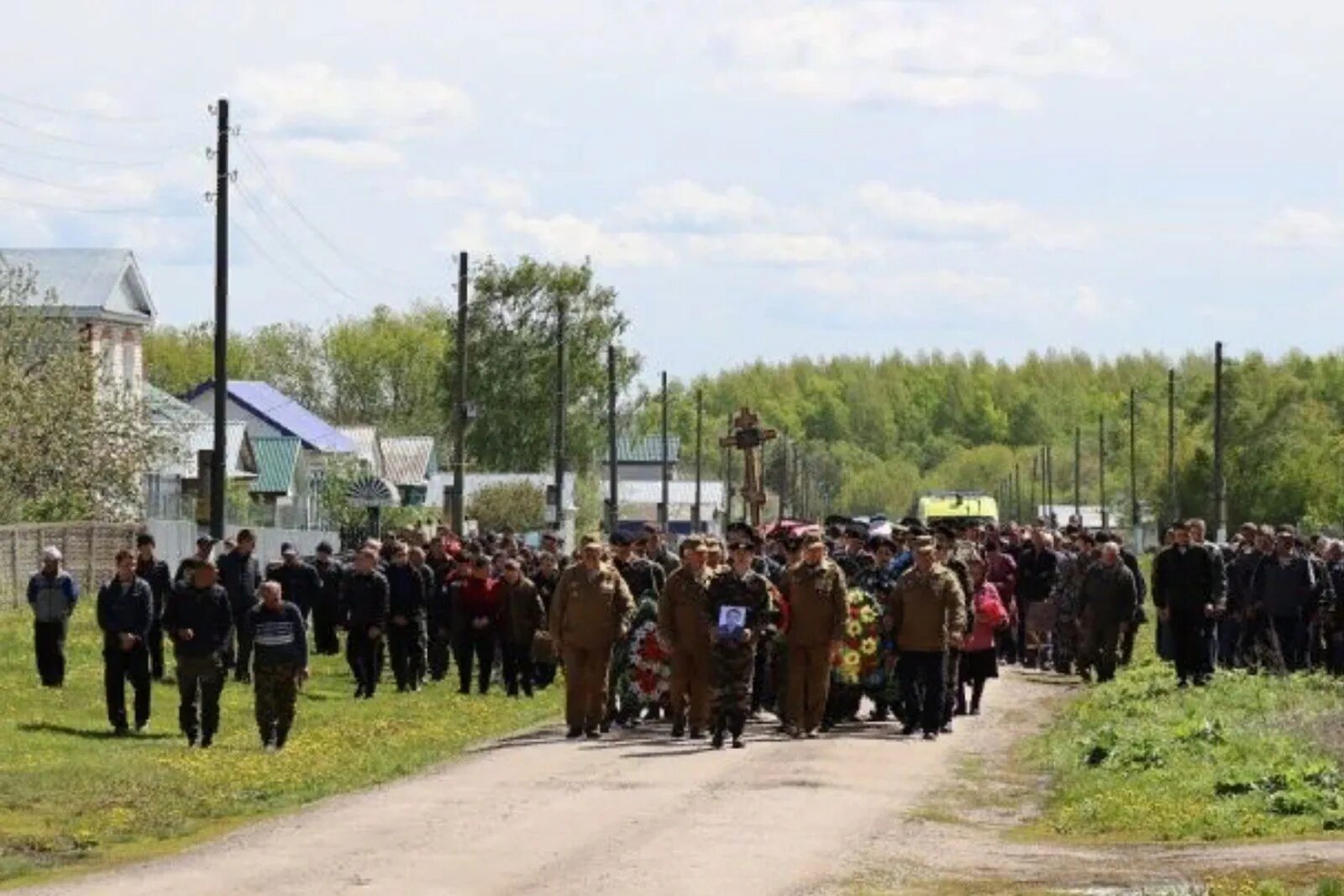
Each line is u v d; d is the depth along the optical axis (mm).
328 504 155000
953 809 36375
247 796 38469
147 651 51312
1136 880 28406
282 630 46625
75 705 55719
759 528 60000
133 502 106500
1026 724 51312
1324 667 61219
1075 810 35719
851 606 48969
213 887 27594
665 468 172625
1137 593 64688
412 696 61062
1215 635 61531
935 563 46938
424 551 68875
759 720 50344
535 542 160125
